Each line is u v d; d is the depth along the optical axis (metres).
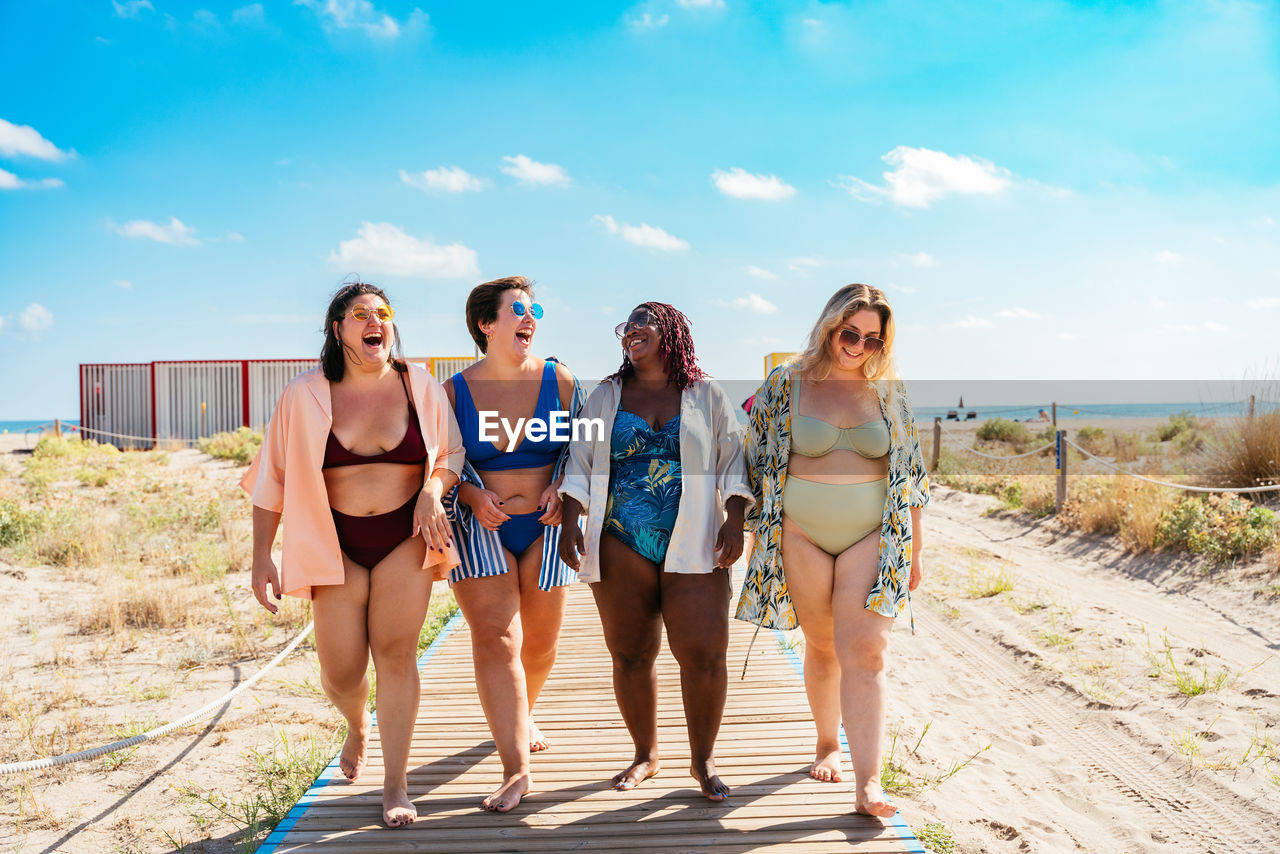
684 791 3.50
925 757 5.11
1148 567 9.34
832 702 3.61
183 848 3.83
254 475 3.43
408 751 3.38
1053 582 9.23
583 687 5.12
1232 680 6.02
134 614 7.78
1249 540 8.73
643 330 3.38
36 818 4.12
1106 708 5.74
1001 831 4.21
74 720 5.28
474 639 3.53
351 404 3.34
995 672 6.66
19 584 8.76
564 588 3.79
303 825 3.26
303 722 5.38
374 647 3.36
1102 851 4.03
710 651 3.26
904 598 3.27
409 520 3.37
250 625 7.56
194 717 4.55
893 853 2.99
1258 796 4.44
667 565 3.27
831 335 3.45
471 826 3.23
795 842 3.06
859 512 3.36
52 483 16.58
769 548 3.50
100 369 27.88
